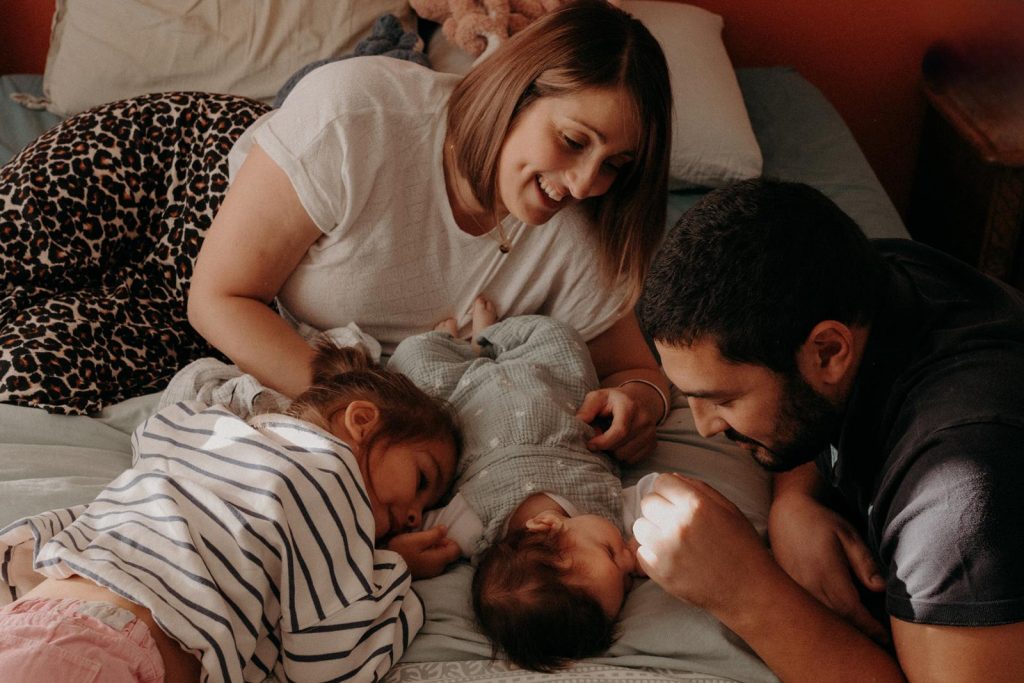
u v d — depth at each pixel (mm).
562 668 1113
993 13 2795
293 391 1499
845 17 2875
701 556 1051
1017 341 986
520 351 1537
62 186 1679
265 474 1141
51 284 1668
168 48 2324
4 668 932
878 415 1021
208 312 1500
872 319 1002
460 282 1611
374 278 1556
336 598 1110
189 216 1711
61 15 2414
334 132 1438
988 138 2463
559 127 1322
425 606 1199
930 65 2893
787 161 2375
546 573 1149
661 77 1361
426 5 2307
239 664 1041
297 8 2352
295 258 1533
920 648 925
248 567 1073
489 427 1380
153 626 1033
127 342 1613
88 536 1101
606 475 1356
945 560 890
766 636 1052
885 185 3100
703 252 969
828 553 1183
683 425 1580
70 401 1505
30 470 1356
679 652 1124
